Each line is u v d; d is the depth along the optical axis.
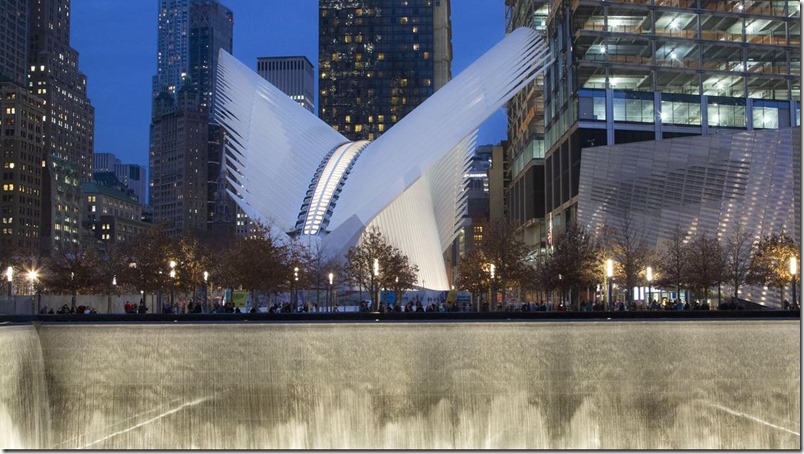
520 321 30.00
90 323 29.48
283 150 83.56
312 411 29.58
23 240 192.50
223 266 73.31
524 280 71.12
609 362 29.88
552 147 110.38
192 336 29.48
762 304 59.12
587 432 29.80
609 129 93.88
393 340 29.84
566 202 100.75
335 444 29.56
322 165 84.44
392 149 77.25
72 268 73.31
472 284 74.69
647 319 30.52
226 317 31.03
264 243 62.66
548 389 29.80
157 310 66.88
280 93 89.69
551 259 64.88
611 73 96.69
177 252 70.25
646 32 96.56
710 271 55.78
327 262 67.00
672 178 66.56
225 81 86.50
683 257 59.78
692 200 64.88
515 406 29.80
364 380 29.70
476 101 75.00
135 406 29.23
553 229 108.56
